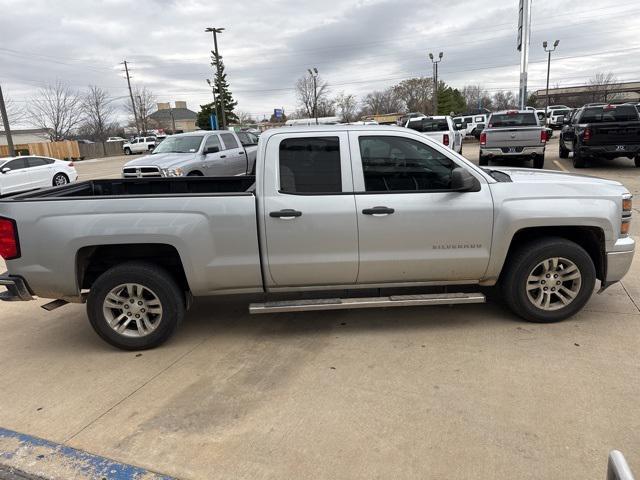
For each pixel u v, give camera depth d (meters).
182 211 3.96
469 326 4.37
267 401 3.33
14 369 3.98
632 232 7.28
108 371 3.87
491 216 4.09
